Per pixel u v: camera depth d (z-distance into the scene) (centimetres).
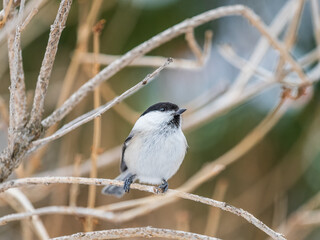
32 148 579
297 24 864
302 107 1096
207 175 707
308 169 1128
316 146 1088
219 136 1120
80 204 1080
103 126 1083
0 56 911
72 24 1072
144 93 1127
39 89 550
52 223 979
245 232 1096
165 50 1123
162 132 712
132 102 1115
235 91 962
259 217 1105
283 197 1117
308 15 1151
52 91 1077
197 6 1098
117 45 1067
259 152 1113
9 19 544
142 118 738
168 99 1141
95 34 626
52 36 517
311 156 1086
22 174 724
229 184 1119
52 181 517
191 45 823
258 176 1110
